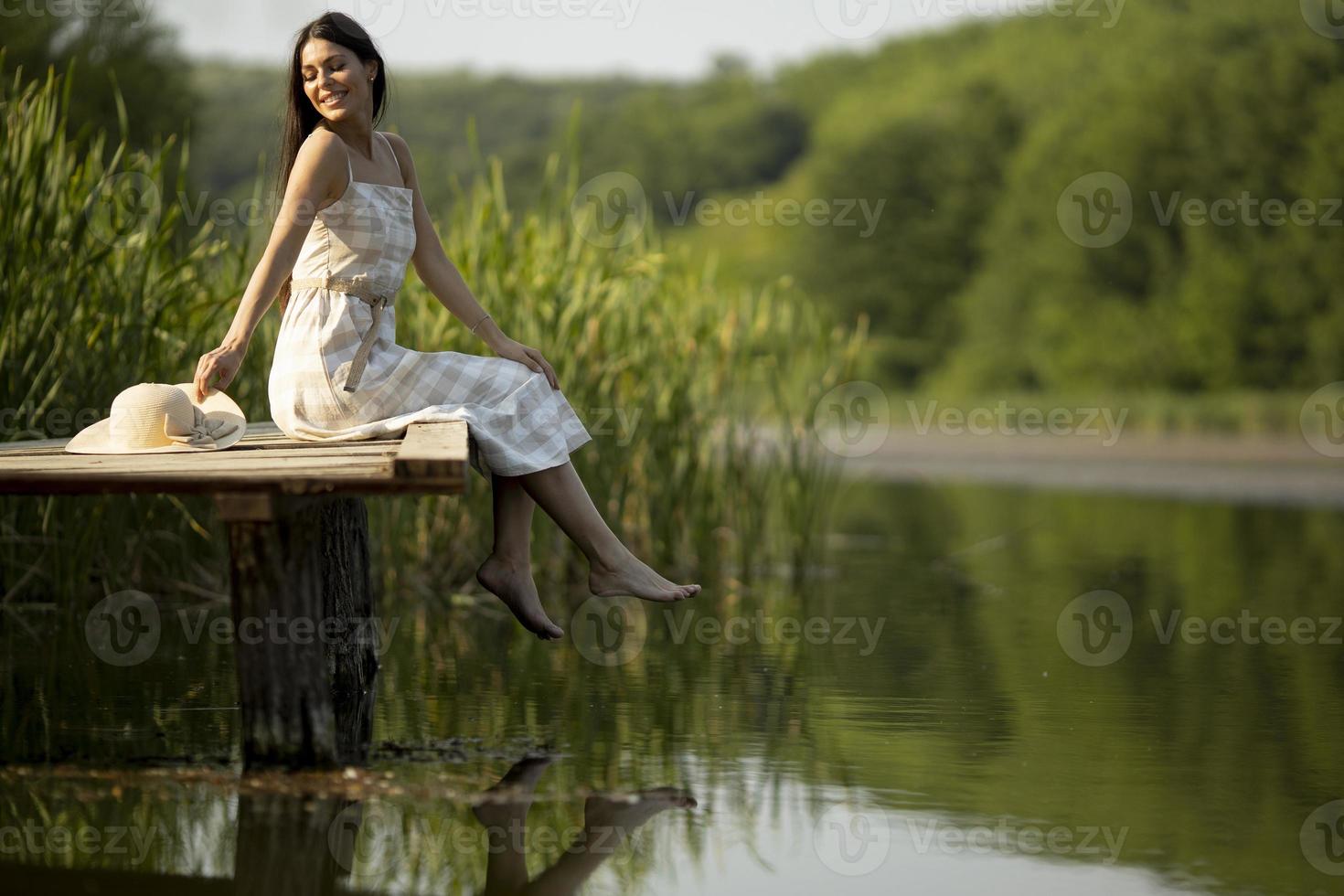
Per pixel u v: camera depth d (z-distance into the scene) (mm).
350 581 6082
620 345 9883
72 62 7840
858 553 11445
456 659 6656
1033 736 5004
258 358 8383
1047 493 17656
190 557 8555
